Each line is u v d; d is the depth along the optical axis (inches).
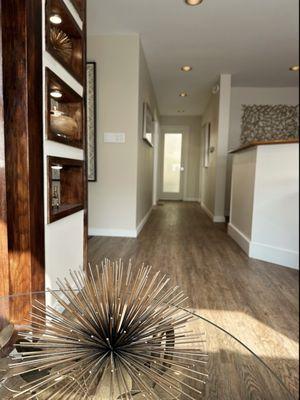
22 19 46.1
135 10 110.2
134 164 136.9
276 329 63.3
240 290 82.8
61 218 63.1
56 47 67.4
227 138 184.5
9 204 48.5
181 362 27.3
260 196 110.7
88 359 23.7
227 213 212.1
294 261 101.0
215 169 189.9
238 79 191.8
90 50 132.6
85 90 75.9
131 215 139.9
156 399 23.3
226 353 36.6
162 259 108.0
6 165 47.9
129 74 132.3
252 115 213.0
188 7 107.8
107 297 26.3
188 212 229.5
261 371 34.7
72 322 25.5
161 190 320.2
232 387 31.6
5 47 46.4
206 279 90.2
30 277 50.1
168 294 29.1
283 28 123.1
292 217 101.4
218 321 65.9
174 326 27.4
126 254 112.9
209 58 156.1
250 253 113.7
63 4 59.6
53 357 23.6
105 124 135.9
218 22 118.6
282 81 195.8
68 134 67.6
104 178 139.1
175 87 209.2
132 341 24.7
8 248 49.1
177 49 144.8
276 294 80.8
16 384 24.5
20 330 31.9
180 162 315.9
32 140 49.6
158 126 294.7
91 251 115.8
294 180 100.6
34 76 49.5
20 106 47.6
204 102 250.5
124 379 23.0
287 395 31.5
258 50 145.9
